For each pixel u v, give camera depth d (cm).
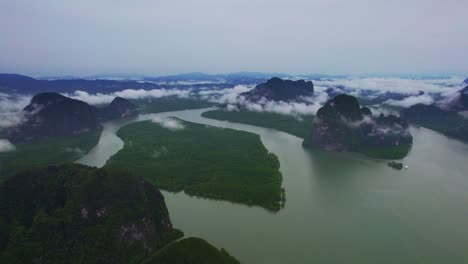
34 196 14000
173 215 16688
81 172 14938
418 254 13800
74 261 12225
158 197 15650
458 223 16325
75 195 13625
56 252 12312
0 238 12231
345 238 14762
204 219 16288
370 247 14162
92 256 12400
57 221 12812
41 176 14750
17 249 11975
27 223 13238
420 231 15500
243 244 14112
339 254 13612
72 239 12669
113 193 14100
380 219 16562
